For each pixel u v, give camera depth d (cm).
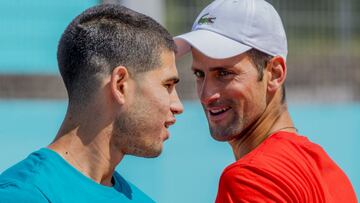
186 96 1595
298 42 1769
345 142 1700
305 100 1728
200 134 1574
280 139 708
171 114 617
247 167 681
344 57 1770
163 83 607
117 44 593
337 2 1781
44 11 1605
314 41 1803
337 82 1745
